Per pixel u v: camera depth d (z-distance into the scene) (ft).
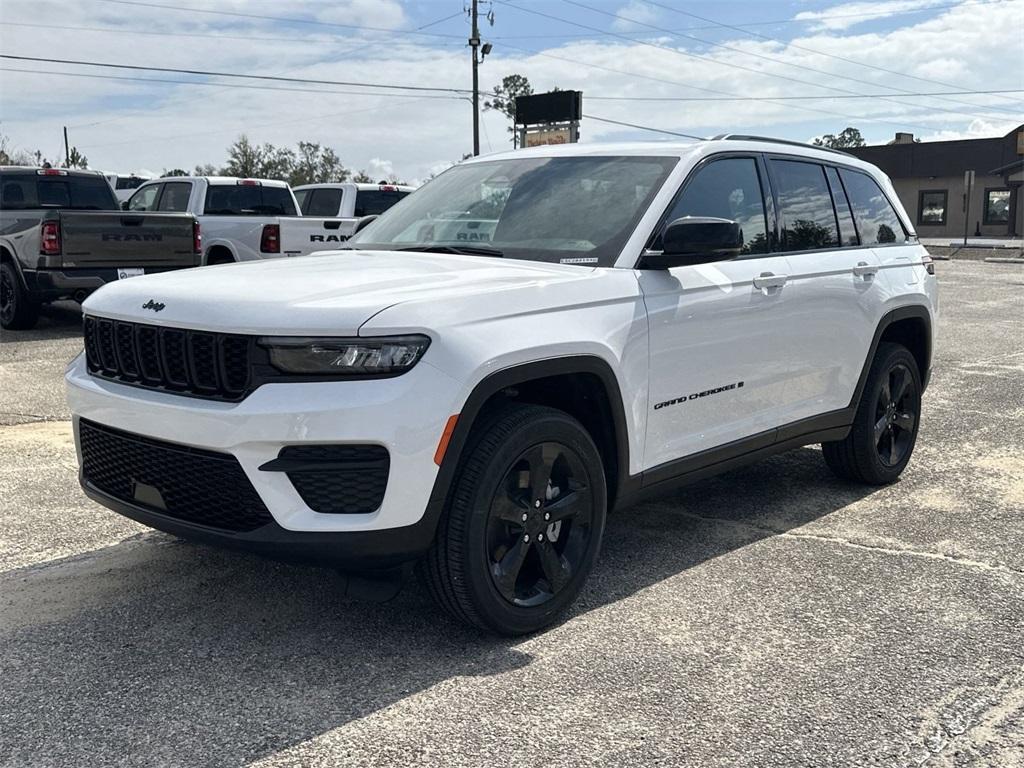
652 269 13.29
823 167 17.53
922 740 9.61
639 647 11.65
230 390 10.60
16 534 15.35
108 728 9.71
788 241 16.08
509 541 11.64
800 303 15.76
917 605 12.99
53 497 17.30
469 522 10.97
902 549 15.21
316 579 13.66
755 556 14.88
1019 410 25.93
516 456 11.35
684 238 12.61
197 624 12.16
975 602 13.10
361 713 10.03
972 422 24.47
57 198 41.91
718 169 14.94
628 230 13.43
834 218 17.42
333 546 10.31
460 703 10.25
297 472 10.27
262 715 9.98
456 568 11.05
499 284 11.71
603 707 10.19
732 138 15.55
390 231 15.78
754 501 17.87
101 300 12.30
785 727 9.83
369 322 10.25
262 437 10.18
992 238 146.61
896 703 10.34
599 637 11.94
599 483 12.57
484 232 14.51
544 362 11.53
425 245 14.66
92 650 11.41
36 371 29.19
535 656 11.40
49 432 21.98
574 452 12.15
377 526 10.36
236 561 14.29
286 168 197.77
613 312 12.55
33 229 35.55
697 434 14.23
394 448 10.25
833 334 16.66
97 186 43.34
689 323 13.64
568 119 63.87
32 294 36.47
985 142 151.02
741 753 9.34
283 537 10.31
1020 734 9.74
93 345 12.42
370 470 10.33
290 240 41.91
